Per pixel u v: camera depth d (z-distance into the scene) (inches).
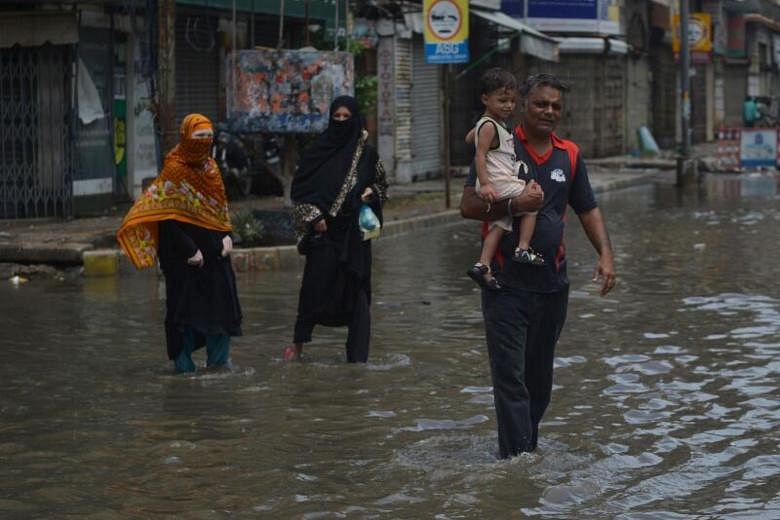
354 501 313.9
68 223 882.1
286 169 901.8
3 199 904.3
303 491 322.7
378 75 1482.5
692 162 1563.7
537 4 1919.3
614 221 1089.4
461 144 1758.1
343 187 484.1
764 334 543.5
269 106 866.8
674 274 739.4
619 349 513.3
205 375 466.9
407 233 1001.5
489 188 329.7
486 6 1710.1
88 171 960.9
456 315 602.5
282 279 728.3
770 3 3663.9
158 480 332.8
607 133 2065.7
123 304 633.0
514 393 342.6
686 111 1563.7
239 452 360.2
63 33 880.9
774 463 348.2
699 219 1096.8
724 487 326.0
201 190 467.8
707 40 2166.6
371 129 1489.9
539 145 338.0
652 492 321.4
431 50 1057.5
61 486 328.2
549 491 317.7
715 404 418.3
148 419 400.8
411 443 369.1
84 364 489.7
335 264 486.3
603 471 338.3
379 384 451.5
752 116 2805.1
